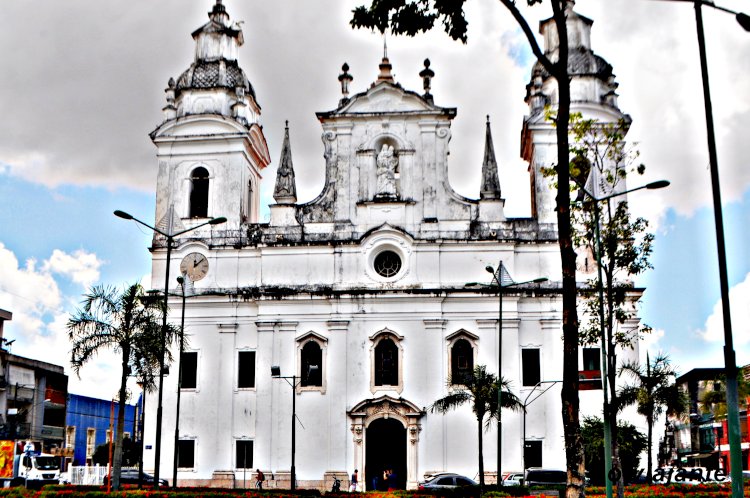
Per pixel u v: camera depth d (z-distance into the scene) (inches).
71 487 1432.1
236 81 2190.0
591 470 1742.1
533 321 1974.7
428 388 1945.1
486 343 1957.4
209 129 2112.5
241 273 2049.7
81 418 3235.7
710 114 745.0
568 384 861.2
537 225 2023.9
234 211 2081.7
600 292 1214.3
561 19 896.9
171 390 2009.1
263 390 1980.8
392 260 2033.7
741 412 2642.7
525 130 2130.9
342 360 1975.9
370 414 1935.3
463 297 1975.9
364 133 2082.9
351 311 1993.1
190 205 2110.0
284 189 2082.9
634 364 1749.5
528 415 1921.8
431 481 1736.0
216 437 1977.1
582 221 1515.7
